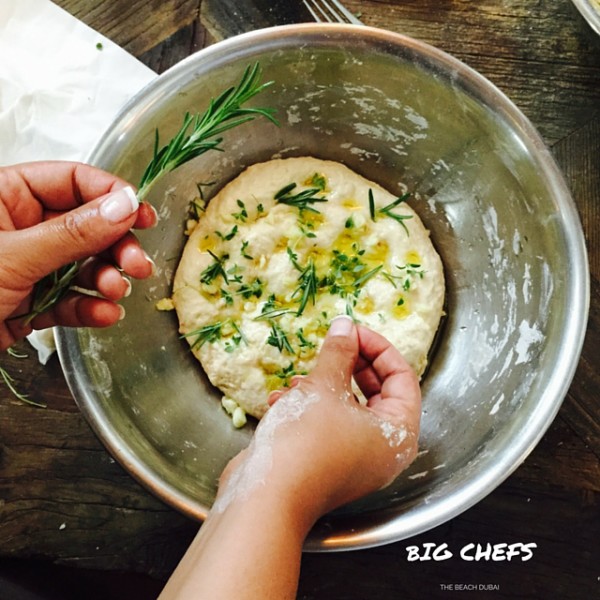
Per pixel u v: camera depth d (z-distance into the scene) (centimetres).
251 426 95
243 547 57
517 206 87
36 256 65
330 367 72
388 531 76
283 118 92
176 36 101
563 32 100
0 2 99
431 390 96
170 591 57
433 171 96
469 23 101
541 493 99
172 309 96
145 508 98
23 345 99
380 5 101
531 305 86
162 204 91
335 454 66
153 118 80
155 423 85
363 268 96
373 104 89
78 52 100
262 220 96
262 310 94
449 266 100
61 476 98
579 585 97
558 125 101
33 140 98
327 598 98
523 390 83
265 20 101
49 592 95
